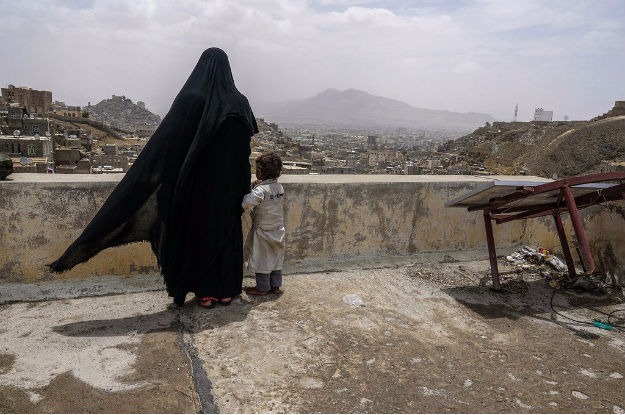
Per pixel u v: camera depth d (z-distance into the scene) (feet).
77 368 9.30
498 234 17.89
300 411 8.30
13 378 8.89
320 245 15.30
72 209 12.49
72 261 11.02
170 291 11.53
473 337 11.27
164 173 10.98
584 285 14.48
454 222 17.20
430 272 15.58
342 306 12.59
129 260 13.25
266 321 11.52
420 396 8.84
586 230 16.31
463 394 8.95
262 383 9.07
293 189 14.62
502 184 12.02
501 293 14.07
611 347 11.05
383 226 16.12
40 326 10.93
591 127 253.03
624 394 9.16
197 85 11.25
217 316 11.67
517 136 296.51
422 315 12.36
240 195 11.68
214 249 11.50
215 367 9.54
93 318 11.42
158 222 11.29
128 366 9.45
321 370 9.56
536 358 10.38
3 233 11.98
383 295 13.51
